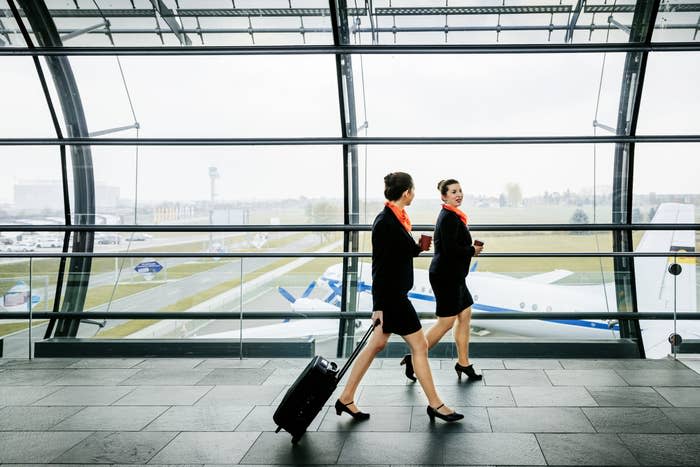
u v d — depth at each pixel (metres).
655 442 3.03
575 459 2.83
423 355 3.42
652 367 4.61
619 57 7.35
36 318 5.57
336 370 3.23
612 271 6.10
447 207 4.08
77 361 5.14
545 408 3.61
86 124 8.02
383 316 3.36
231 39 7.53
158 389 4.20
